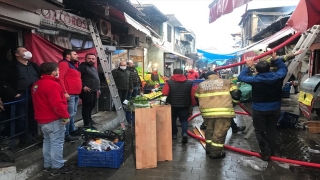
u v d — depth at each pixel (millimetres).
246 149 5379
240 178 3951
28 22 4758
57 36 6242
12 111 4207
